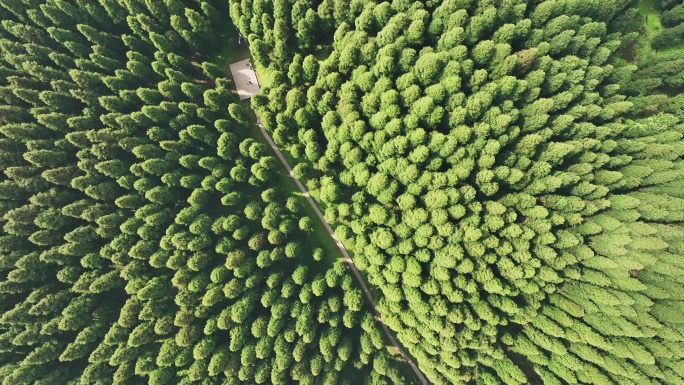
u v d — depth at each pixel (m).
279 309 61.12
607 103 61.84
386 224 61.00
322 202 67.75
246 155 63.94
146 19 62.16
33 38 62.94
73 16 64.19
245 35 66.38
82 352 59.25
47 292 59.78
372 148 60.88
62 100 61.81
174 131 64.06
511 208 58.88
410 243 59.41
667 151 57.38
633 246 56.03
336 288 66.12
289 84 65.75
